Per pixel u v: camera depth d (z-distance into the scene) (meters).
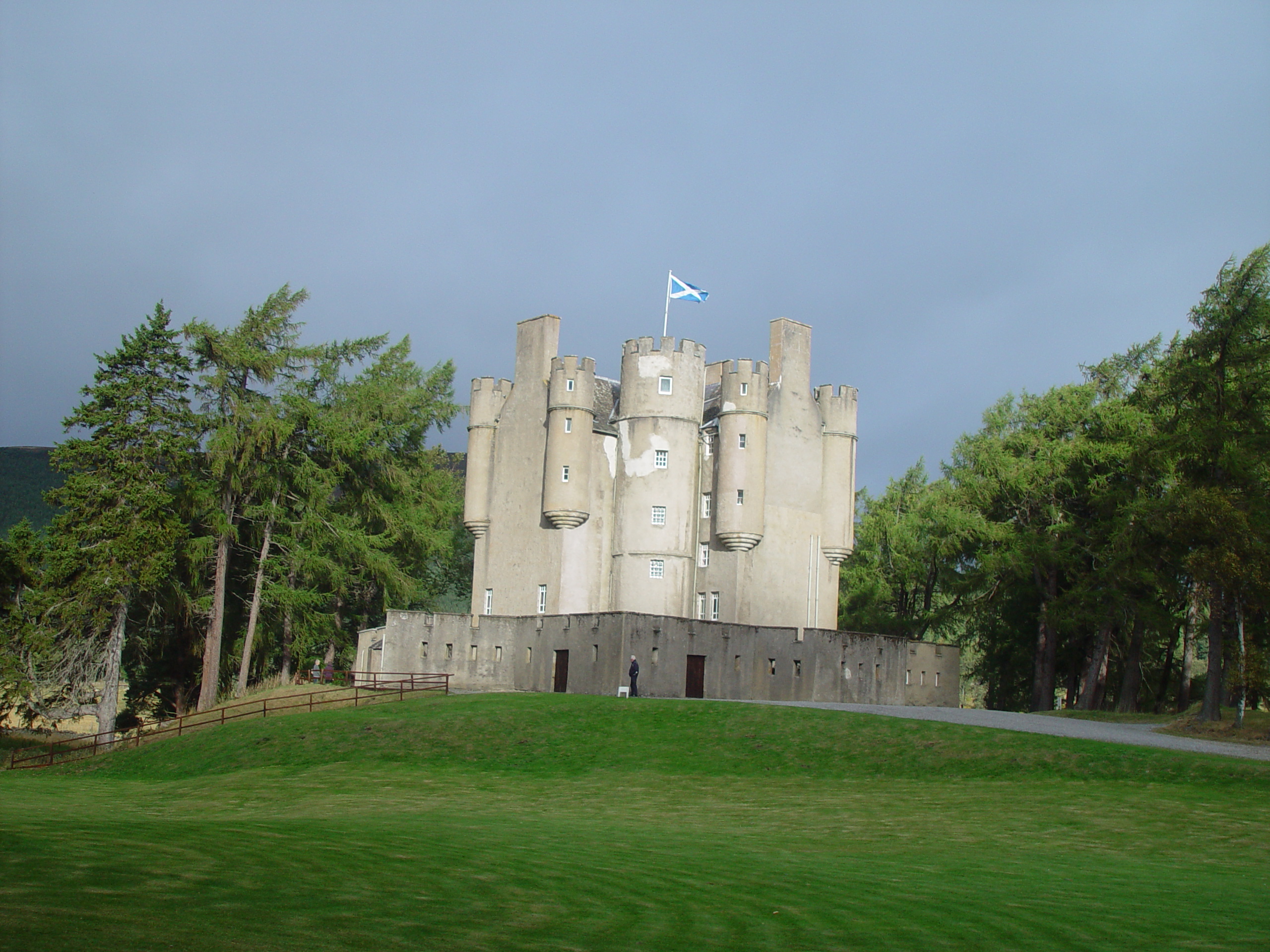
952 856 23.98
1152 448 48.44
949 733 39.78
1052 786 33.47
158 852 19.52
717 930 16.36
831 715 43.41
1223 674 51.34
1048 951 15.61
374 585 76.25
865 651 64.44
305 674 71.44
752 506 66.50
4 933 13.23
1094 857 24.05
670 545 67.12
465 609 103.50
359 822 27.45
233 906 15.65
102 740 57.94
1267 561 43.06
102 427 61.03
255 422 64.75
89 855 18.66
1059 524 63.09
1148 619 58.59
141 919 14.45
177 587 63.84
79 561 57.41
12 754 53.22
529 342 72.00
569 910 17.12
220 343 64.88
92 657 59.50
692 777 36.75
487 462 72.94
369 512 73.31
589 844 24.20
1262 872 22.55
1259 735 42.22
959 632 86.75
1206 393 47.47
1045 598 66.19
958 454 70.62
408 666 61.84
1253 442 45.72
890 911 17.91
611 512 68.75
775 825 28.59
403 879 18.64
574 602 66.56
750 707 45.56
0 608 59.84
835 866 22.30
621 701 47.31
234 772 40.81
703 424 71.00
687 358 69.25
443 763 39.94
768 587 67.38
